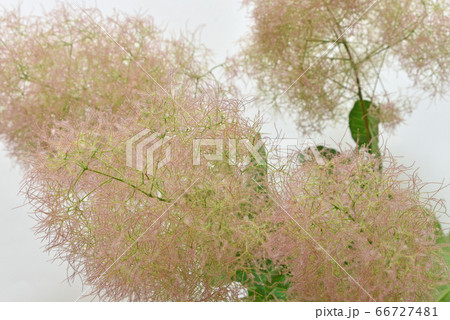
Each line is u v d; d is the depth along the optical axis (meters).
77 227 0.56
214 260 0.54
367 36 0.88
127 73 0.74
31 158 0.61
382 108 0.87
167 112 0.56
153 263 0.53
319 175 0.52
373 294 0.48
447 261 0.51
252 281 0.54
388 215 0.50
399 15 0.83
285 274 0.53
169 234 0.54
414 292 0.47
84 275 0.57
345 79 0.90
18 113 0.73
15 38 0.79
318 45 0.90
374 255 0.47
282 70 0.88
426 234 0.50
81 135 0.53
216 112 0.56
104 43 0.77
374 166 0.53
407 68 0.88
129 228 0.54
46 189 0.57
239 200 0.53
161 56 0.78
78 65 0.76
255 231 0.53
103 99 0.71
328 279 0.49
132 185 0.52
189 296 0.54
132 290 0.54
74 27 0.79
